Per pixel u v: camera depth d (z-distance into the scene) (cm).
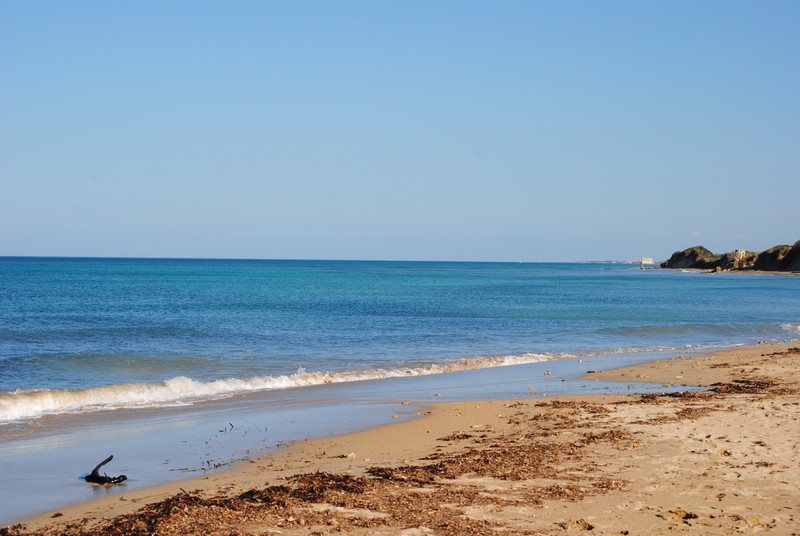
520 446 1230
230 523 789
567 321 4738
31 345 3034
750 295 8600
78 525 805
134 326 3862
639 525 809
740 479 995
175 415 1666
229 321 4294
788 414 1486
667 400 1752
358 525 792
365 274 16925
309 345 3225
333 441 1356
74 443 1347
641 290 9906
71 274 12800
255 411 1725
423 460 1162
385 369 2572
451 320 4666
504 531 783
